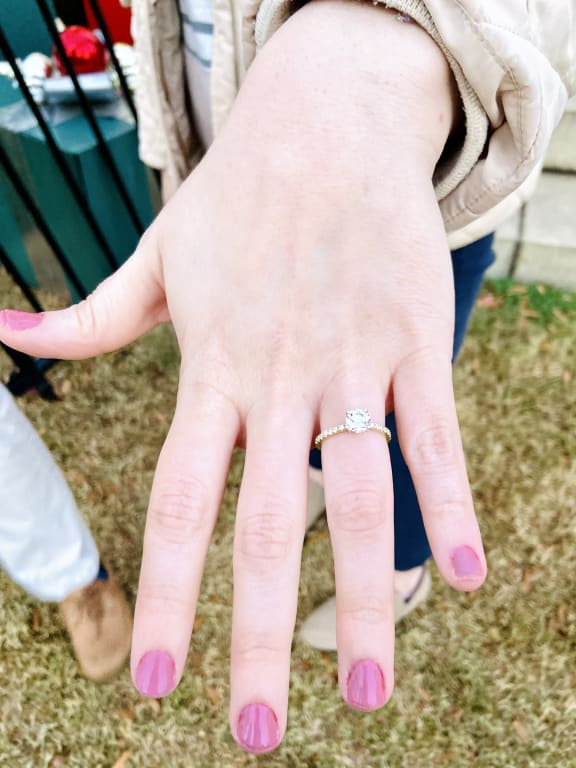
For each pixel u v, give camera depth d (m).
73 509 0.46
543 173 0.79
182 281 0.18
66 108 0.67
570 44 0.19
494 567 0.57
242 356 0.17
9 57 0.50
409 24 0.18
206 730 0.48
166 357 0.72
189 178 0.19
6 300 0.80
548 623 0.53
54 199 0.69
